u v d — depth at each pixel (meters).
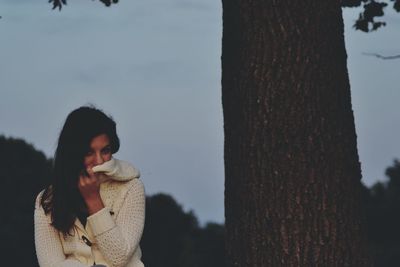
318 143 5.58
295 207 5.55
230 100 5.75
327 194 5.57
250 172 5.63
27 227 21.17
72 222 5.69
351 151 5.67
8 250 20.61
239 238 5.68
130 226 5.73
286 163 5.57
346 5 9.20
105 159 5.61
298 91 5.59
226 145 5.78
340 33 5.75
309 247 5.55
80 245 5.74
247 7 5.68
